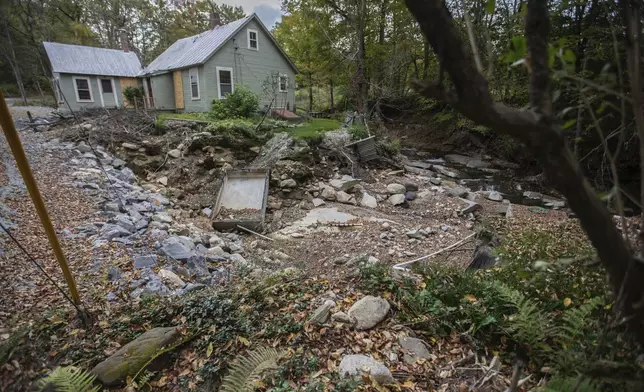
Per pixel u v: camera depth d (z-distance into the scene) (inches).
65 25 878.4
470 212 320.2
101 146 393.1
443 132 647.1
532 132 29.4
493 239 207.0
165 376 94.3
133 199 274.2
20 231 183.2
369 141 444.8
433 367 94.2
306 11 652.1
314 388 83.2
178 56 618.8
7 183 250.8
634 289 32.2
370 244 245.9
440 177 472.1
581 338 79.9
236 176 338.6
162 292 139.4
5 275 140.3
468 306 110.4
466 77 28.0
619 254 32.0
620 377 48.0
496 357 92.8
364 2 571.5
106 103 700.0
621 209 34.8
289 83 656.4
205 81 536.4
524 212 312.3
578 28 263.0
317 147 413.1
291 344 102.1
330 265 205.5
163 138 412.8
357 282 140.6
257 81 600.7
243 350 101.0
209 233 252.8
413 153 621.6
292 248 240.1
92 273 150.7
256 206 306.3
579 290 101.1
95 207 239.0
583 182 30.6
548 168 31.0
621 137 35.9
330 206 332.5
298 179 355.3
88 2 944.9
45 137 407.2
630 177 244.1
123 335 107.8
